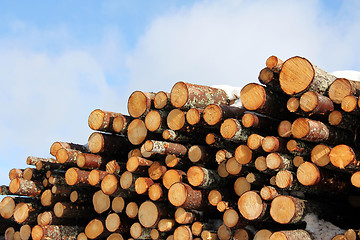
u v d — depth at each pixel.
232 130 4.52
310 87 4.15
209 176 4.80
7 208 6.91
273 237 3.88
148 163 5.32
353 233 3.74
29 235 6.55
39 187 6.80
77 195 6.20
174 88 5.20
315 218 4.22
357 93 4.22
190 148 5.07
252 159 4.48
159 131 5.28
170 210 5.17
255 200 4.22
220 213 5.18
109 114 5.92
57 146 6.87
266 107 4.50
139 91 5.55
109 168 5.58
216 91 5.66
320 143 4.20
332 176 4.14
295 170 4.39
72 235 6.22
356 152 4.11
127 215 5.45
